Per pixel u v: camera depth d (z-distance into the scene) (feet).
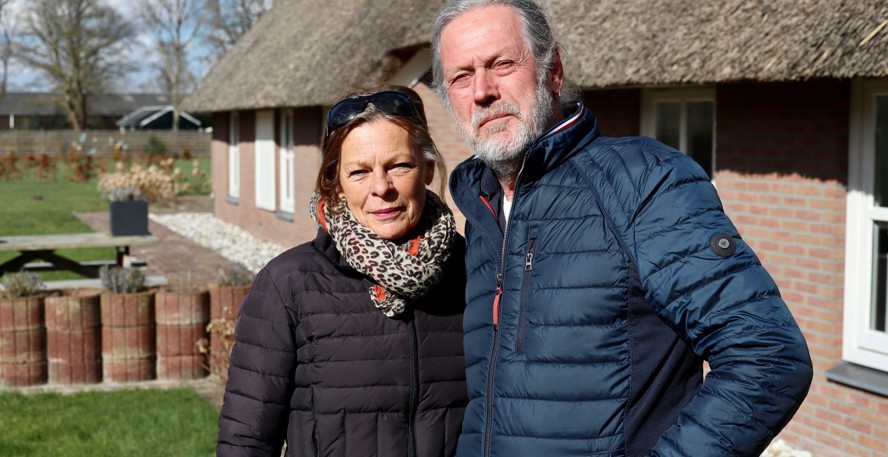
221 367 23.58
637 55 19.30
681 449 6.11
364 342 8.00
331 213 8.24
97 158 142.61
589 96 24.36
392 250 7.89
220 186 65.46
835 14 15.60
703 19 18.67
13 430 19.58
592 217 6.87
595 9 22.24
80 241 29.71
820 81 17.52
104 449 18.49
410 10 34.68
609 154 7.07
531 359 6.92
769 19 17.01
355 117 7.82
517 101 7.42
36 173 112.57
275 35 59.11
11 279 23.57
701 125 21.18
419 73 31.55
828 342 17.97
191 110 65.36
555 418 6.79
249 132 56.85
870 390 16.89
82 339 23.12
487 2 7.54
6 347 22.88
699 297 6.25
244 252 50.03
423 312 8.23
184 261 46.88
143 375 23.52
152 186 77.87
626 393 6.68
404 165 7.91
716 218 6.50
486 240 7.80
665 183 6.64
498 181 7.95
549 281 6.94
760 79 16.14
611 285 6.70
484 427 7.23
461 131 7.86
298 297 8.04
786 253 18.76
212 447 18.66
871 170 17.21
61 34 180.34
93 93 189.37
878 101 17.03
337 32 45.80
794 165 18.43
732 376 6.04
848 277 17.74
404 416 8.11
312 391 8.05
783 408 5.97
